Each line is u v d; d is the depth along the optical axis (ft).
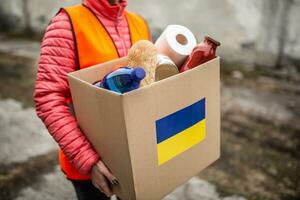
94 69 3.57
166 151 3.37
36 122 10.74
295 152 9.07
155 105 3.12
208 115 3.79
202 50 3.66
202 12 13.84
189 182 8.00
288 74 12.74
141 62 3.43
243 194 7.61
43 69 3.56
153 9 14.90
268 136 9.75
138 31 4.34
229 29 13.55
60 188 7.87
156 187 3.39
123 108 2.88
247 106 11.27
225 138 9.71
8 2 19.98
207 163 4.00
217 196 7.55
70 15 3.67
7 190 7.80
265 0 12.53
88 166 3.40
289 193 7.66
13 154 9.08
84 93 3.23
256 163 8.66
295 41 12.33
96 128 3.29
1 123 10.64
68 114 3.52
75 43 3.66
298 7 11.89
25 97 12.52
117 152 3.18
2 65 15.58
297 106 11.18
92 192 4.42
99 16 3.86
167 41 3.96
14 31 20.36
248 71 13.52
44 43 3.66
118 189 3.41
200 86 3.54
